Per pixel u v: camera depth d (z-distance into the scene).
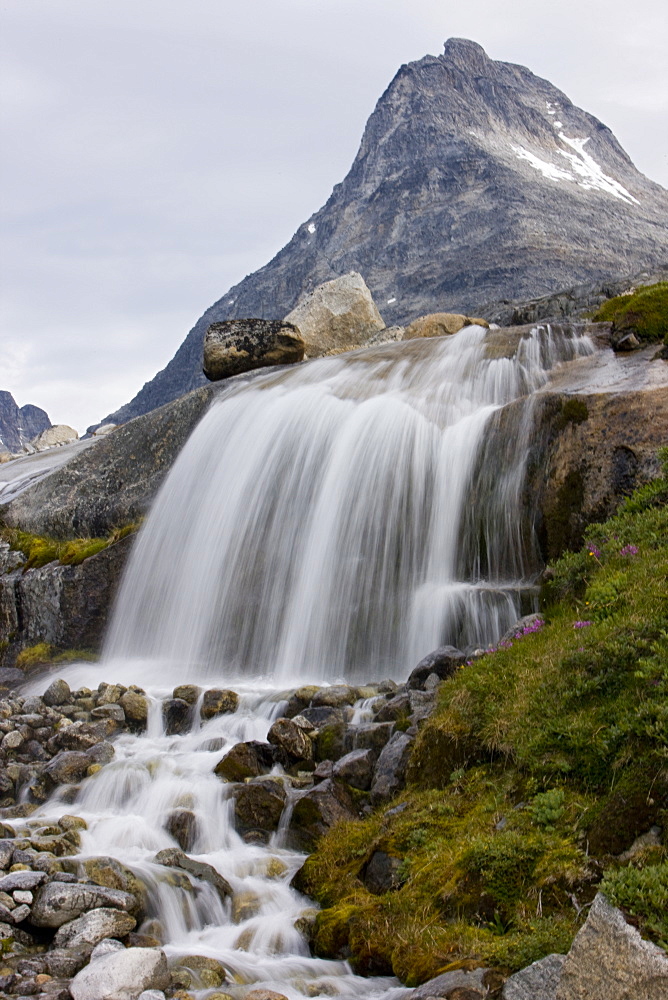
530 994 5.35
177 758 11.05
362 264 189.38
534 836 6.89
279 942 7.46
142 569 18.25
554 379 15.12
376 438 15.35
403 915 6.91
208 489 17.95
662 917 5.17
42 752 12.12
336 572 14.73
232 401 19.73
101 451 22.34
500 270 151.62
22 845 8.69
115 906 7.54
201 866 8.48
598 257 154.12
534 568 12.70
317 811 9.09
